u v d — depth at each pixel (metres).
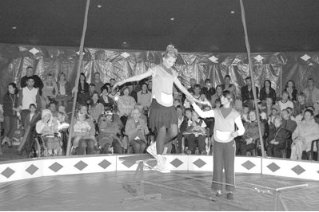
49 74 13.20
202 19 10.51
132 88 13.31
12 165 7.23
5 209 5.26
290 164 8.04
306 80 13.99
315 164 7.78
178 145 9.62
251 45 13.27
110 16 10.36
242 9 8.61
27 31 11.88
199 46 13.63
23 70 13.66
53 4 9.45
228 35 12.05
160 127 5.61
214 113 6.32
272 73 14.29
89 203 5.64
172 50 5.65
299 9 9.55
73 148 9.04
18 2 9.30
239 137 9.64
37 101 11.68
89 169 8.18
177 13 10.09
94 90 12.68
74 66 14.13
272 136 9.68
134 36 12.38
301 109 12.29
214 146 6.31
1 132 11.06
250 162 8.46
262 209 5.46
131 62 14.45
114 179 7.48
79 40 12.97
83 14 10.18
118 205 5.57
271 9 9.60
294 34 11.77
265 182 7.42
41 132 8.88
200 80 14.61
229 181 6.21
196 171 8.54
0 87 13.39
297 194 6.48
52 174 7.82
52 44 13.69
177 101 11.04
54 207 5.39
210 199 5.87
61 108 9.88
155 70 5.65
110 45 13.77
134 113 9.61
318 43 12.79
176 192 6.51
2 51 13.45
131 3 9.38
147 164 6.50
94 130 9.30
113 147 9.38
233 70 14.55
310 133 9.47
